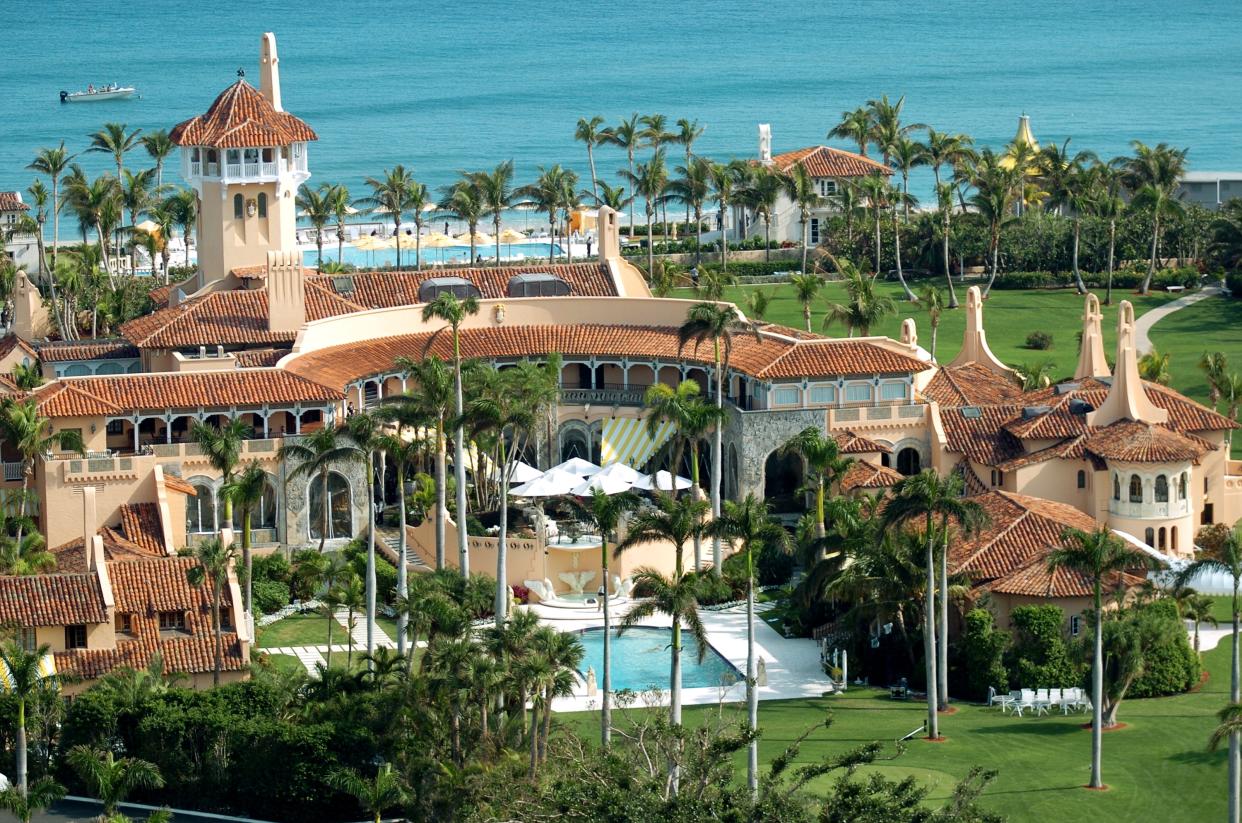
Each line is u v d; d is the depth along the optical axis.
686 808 183.62
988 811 196.75
